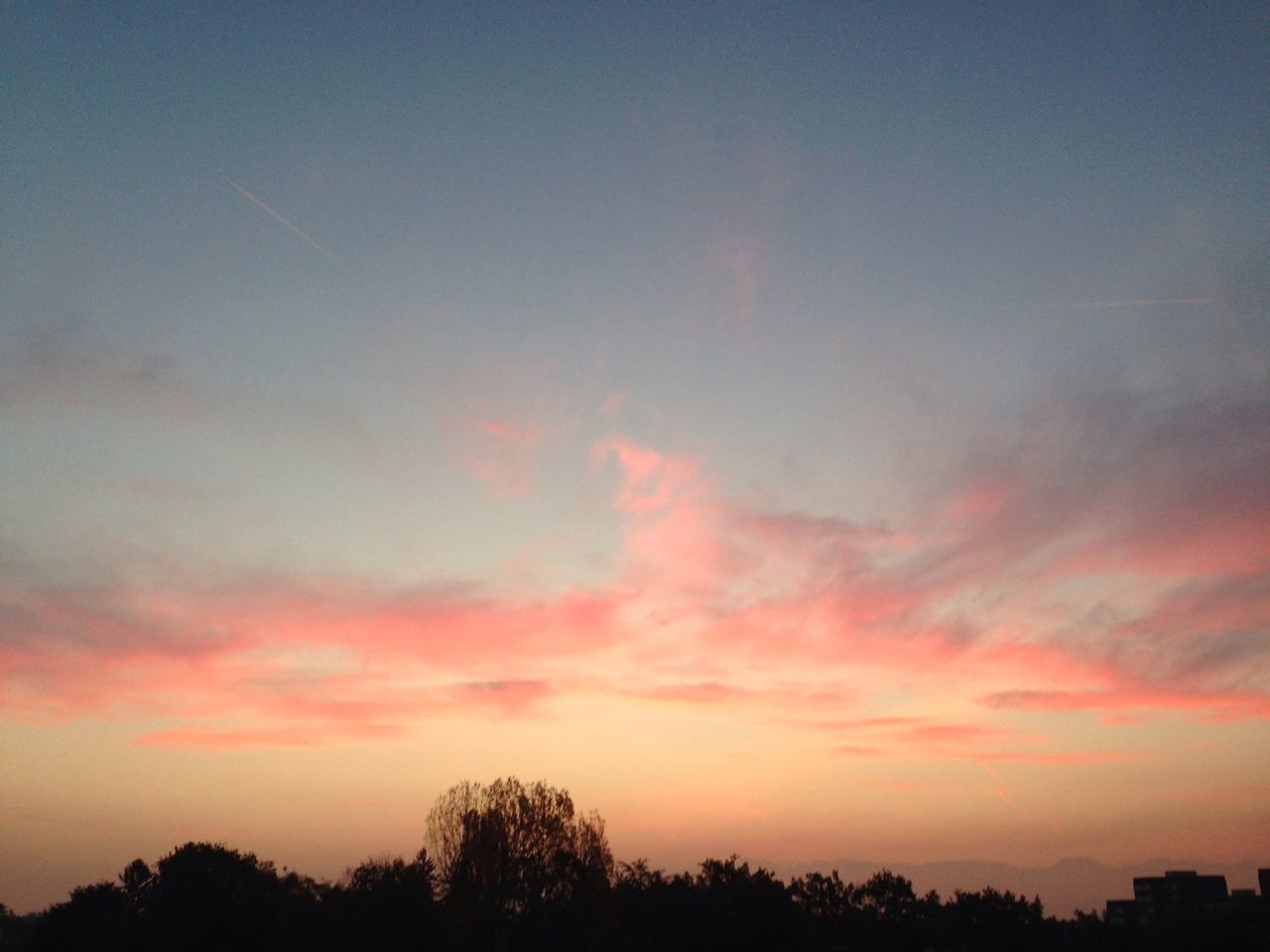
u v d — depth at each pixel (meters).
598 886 101.44
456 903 95.31
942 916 167.38
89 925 99.75
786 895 125.19
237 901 99.69
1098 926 161.62
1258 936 144.12
